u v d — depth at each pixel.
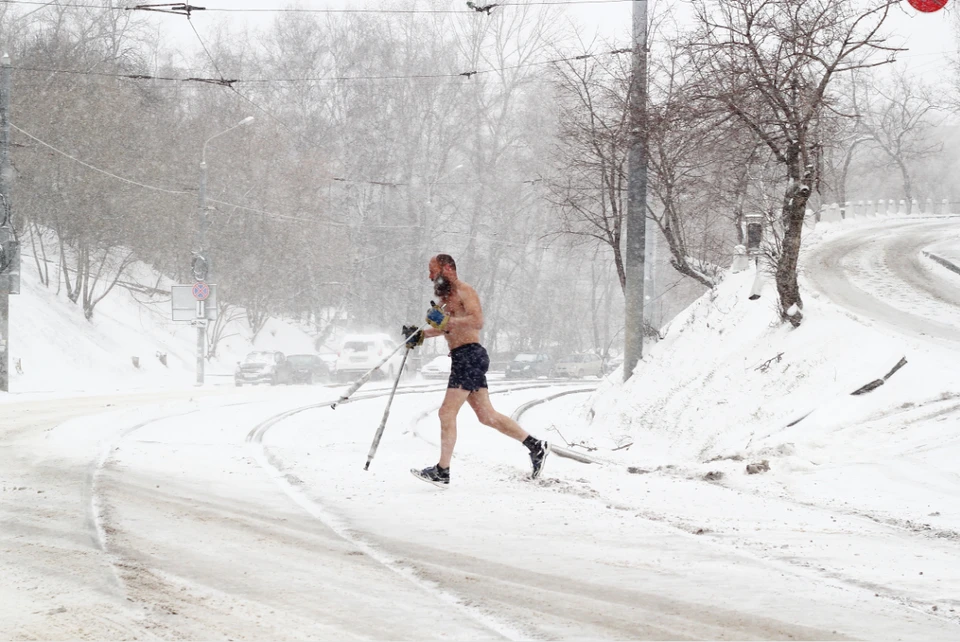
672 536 5.78
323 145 58.94
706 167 21.89
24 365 33.59
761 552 5.37
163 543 5.41
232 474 8.26
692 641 3.75
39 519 6.05
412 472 7.62
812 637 3.81
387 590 4.45
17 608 4.06
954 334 16.31
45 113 42.41
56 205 42.47
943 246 32.72
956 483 7.64
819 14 15.23
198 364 36.06
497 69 54.38
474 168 58.19
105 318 44.12
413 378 44.62
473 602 4.26
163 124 51.50
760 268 17.98
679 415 15.32
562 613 4.10
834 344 13.49
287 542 5.50
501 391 27.78
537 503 6.92
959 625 3.99
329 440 12.57
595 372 53.31
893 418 10.21
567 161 23.61
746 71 15.50
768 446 9.50
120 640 3.65
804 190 15.25
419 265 55.62
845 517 6.59
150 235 46.62
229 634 3.75
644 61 18.52
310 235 53.25
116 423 13.58
